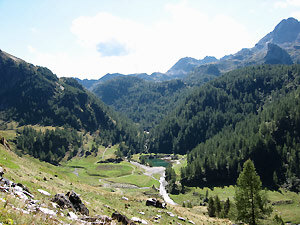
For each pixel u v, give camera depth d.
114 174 154.50
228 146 172.75
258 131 178.38
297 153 145.88
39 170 39.12
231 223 42.09
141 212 29.53
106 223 14.64
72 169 170.50
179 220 31.28
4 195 11.54
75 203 17.20
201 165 146.62
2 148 41.72
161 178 153.62
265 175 145.00
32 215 10.06
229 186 131.88
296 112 171.88
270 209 35.19
